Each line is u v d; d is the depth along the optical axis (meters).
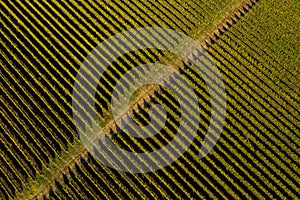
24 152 26.38
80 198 25.23
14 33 29.48
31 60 28.67
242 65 28.69
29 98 27.58
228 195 25.31
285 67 28.83
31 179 25.83
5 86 28.09
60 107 27.17
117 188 25.41
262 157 26.08
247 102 27.69
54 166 26.06
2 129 27.05
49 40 29.12
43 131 26.84
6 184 25.92
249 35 29.58
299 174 25.86
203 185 25.39
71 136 26.64
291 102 27.78
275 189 25.31
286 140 26.66
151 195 25.20
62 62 28.52
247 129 26.95
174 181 25.33
